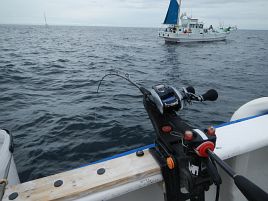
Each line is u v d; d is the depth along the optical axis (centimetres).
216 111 804
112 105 859
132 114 761
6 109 809
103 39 5822
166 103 145
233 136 178
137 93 1033
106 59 2317
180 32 3559
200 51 3209
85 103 886
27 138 587
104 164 148
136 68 1834
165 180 140
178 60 2391
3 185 134
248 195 94
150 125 661
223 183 187
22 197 127
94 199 131
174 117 156
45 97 969
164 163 141
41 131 627
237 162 177
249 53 3133
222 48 3634
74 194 128
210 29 3994
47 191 130
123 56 2586
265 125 192
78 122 686
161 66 1983
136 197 159
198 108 816
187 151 123
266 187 202
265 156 196
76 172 143
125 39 5903
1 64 1805
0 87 1131
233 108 858
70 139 580
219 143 170
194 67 1983
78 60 2208
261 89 1210
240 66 2066
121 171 141
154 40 5528
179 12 3469
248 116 222
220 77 1554
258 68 1959
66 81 1292
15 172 174
